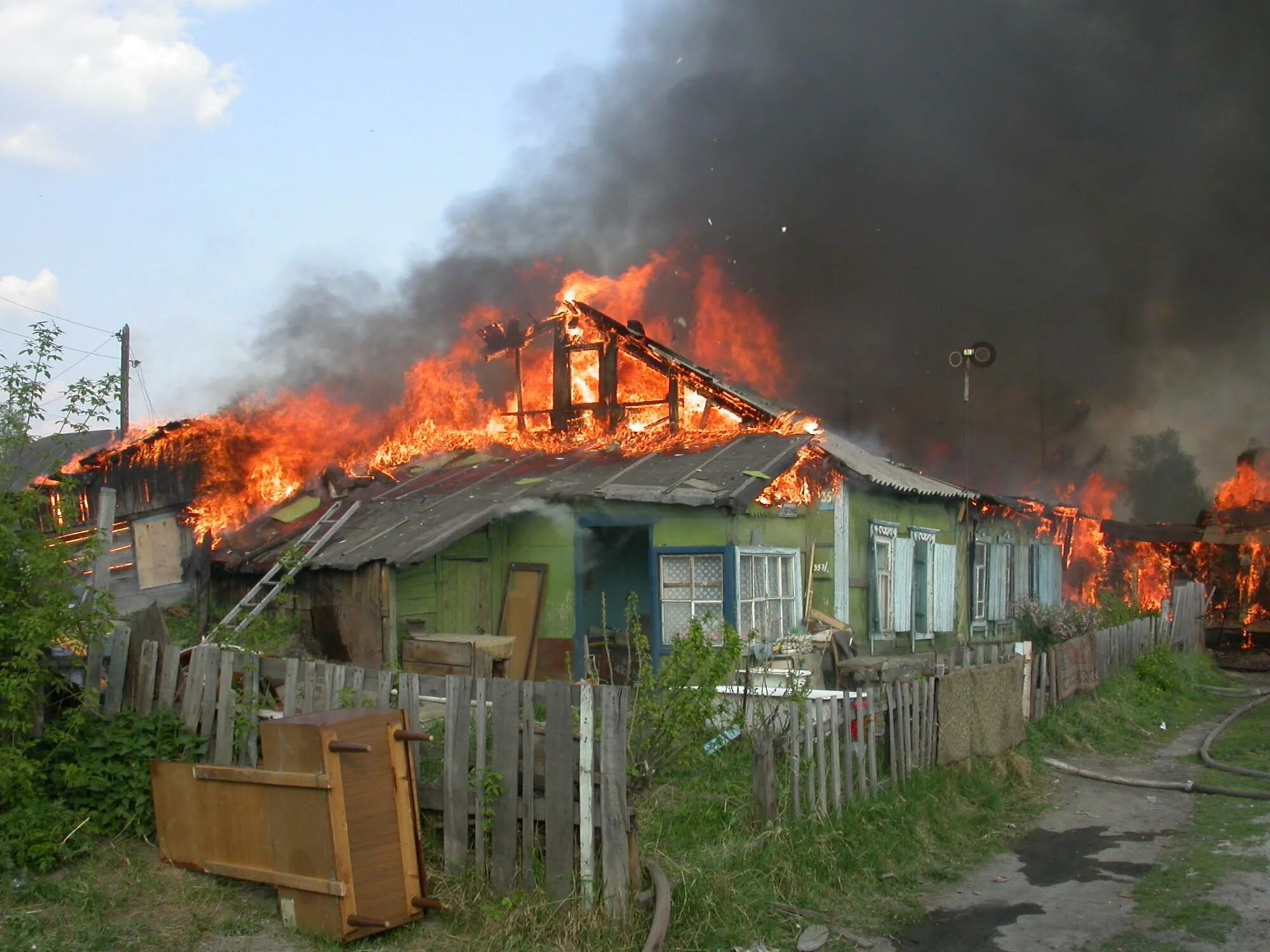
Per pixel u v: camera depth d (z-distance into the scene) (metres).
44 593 7.04
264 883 6.00
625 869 5.85
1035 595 23.66
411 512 14.26
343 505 15.13
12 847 6.36
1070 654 13.48
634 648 13.00
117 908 6.01
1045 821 9.03
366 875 5.70
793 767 7.22
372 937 5.73
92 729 7.30
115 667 7.84
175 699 7.70
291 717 6.77
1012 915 6.62
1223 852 7.91
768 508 13.48
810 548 14.43
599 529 14.77
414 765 6.57
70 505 7.62
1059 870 7.60
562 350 18.52
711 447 14.62
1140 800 9.79
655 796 7.42
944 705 9.34
